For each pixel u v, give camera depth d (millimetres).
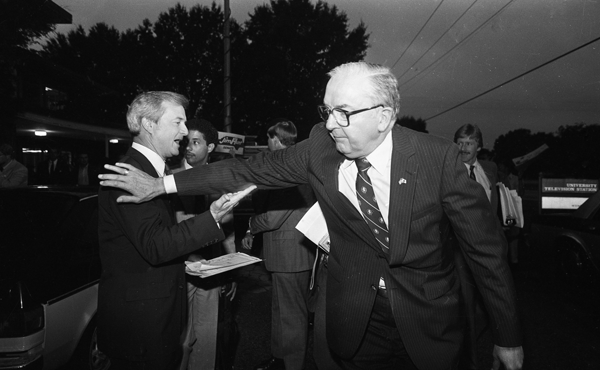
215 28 23812
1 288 2328
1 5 7641
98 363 2846
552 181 7969
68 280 2631
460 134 3119
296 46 24109
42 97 14453
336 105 1433
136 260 1759
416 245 1516
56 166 10867
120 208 1696
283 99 23875
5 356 2270
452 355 1624
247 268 6285
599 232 4871
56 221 2887
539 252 5809
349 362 1840
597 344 3586
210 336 2668
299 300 2777
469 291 2164
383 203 1540
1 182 7062
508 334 1495
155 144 1900
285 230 2711
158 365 1787
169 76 23531
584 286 5125
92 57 22328
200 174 1771
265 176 1793
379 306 1680
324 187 1603
